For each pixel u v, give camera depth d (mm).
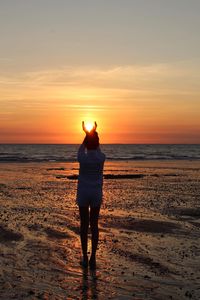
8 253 7512
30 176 27078
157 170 34188
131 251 7719
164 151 105312
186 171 32750
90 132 7199
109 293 5586
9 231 9320
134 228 9852
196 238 8836
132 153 88812
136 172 31578
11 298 5355
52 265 6832
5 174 28641
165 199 15328
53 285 5883
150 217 11320
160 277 6242
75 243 8328
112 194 16953
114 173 30469
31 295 5484
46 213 11969
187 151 106000
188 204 13984
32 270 6555
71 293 5574
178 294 5551
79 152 7105
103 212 12086
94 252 6801
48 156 67625
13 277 6207
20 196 16250
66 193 17500
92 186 7031
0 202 14383
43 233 9195
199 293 5590
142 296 5477
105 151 103500
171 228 9867
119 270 6582
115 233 9297
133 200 14977
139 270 6582
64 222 10516
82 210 7070
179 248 7941
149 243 8344
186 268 6680
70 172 31359
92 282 6023
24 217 11227
